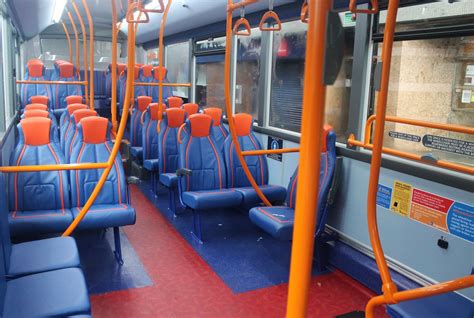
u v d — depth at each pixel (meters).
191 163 4.62
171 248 4.18
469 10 2.83
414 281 3.19
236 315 3.06
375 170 1.91
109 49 10.59
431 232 3.07
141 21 3.19
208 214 5.27
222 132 5.84
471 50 2.87
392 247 3.39
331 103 4.07
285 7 4.77
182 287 3.43
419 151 3.28
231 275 3.65
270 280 3.58
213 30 6.66
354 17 3.74
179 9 6.74
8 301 2.16
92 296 3.23
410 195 3.21
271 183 5.16
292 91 4.86
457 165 2.60
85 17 9.58
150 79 9.30
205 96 7.29
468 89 2.91
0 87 4.59
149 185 6.49
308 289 1.18
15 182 3.64
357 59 3.69
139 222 4.87
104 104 9.83
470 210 2.79
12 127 5.93
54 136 3.97
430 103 3.17
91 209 3.65
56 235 4.26
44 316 2.05
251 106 5.82
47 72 9.15
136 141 6.99
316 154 1.10
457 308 2.35
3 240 2.45
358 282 3.58
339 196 3.93
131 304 3.15
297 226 1.16
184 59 8.15
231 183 4.85
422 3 3.13
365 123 3.70
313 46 1.05
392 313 2.38
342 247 3.79
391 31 1.80
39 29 8.54
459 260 2.88
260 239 4.48
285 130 5.00
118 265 3.77
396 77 3.43
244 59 5.92
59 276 2.43
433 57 3.12
